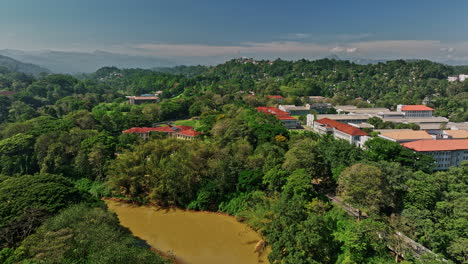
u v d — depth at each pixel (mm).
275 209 70062
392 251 62969
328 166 93562
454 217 64875
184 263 66062
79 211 65312
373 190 69875
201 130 140250
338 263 61031
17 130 132625
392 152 98375
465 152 109938
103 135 117750
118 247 56188
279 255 61375
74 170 109500
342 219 72000
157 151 103312
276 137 118812
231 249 71438
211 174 93750
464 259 55719
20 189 70562
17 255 53344
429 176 80438
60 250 53312
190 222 84750
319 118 174500
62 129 131500
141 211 91688
